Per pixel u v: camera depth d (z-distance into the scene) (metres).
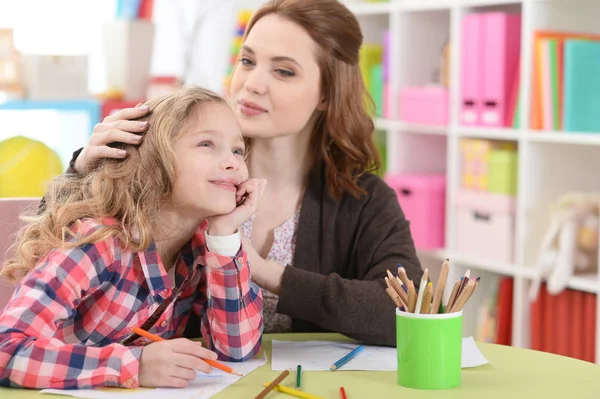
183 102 1.40
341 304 1.51
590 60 2.86
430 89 3.37
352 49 1.71
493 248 3.14
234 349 1.40
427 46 3.58
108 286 1.36
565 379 1.30
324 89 1.71
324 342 1.55
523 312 3.02
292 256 1.75
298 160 1.75
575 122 2.85
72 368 1.22
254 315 1.43
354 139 1.74
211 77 4.37
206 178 1.37
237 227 1.43
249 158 1.74
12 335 1.22
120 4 3.69
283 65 1.64
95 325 1.38
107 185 1.39
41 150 2.97
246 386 1.25
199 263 1.47
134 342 1.43
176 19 4.33
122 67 3.62
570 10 3.02
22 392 1.21
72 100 3.48
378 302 1.52
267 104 1.64
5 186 2.92
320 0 1.67
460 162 3.29
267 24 1.66
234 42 4.07
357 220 1.73
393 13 3.52
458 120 3.26
